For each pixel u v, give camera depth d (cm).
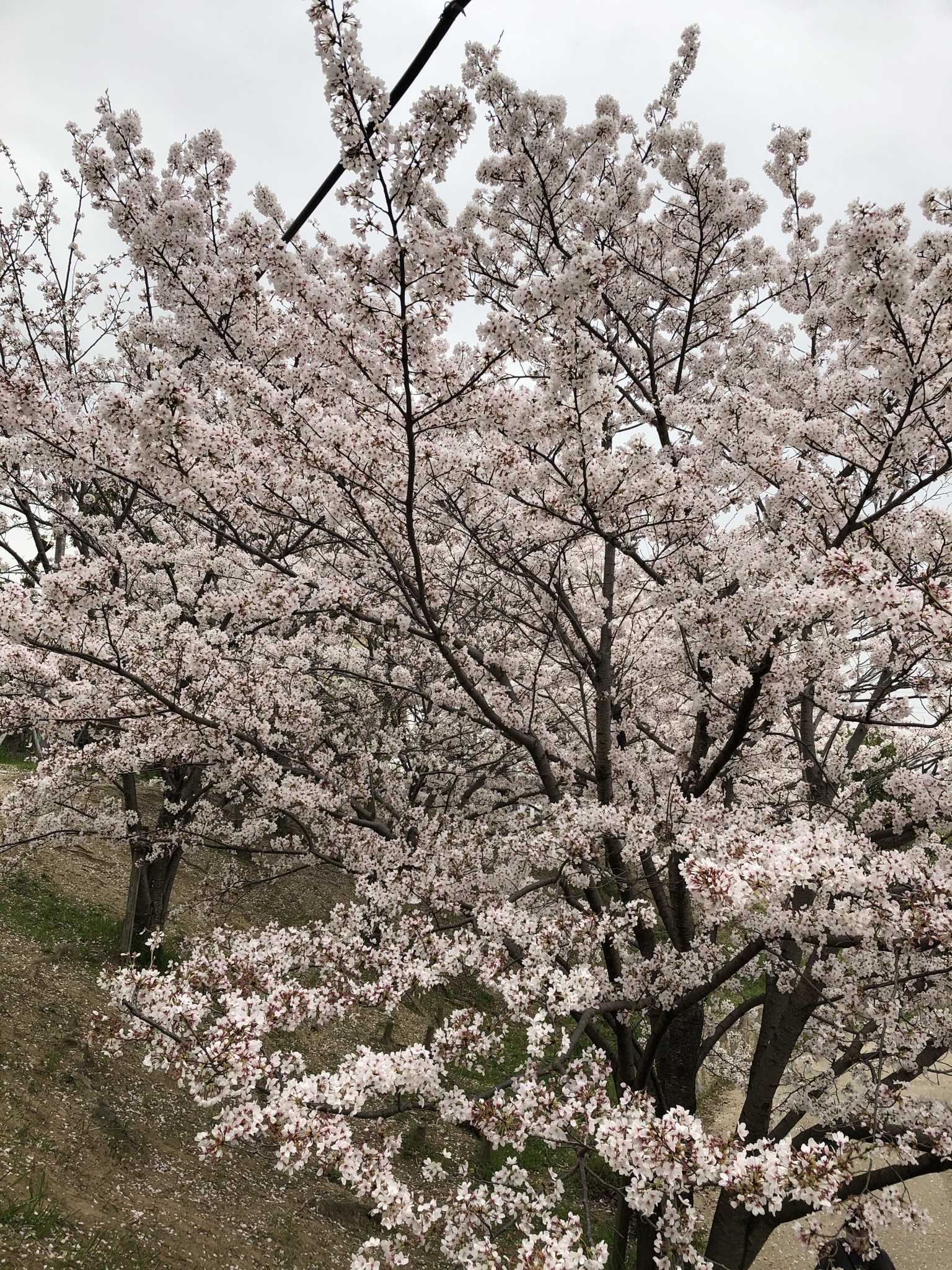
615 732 730
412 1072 310
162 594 1023
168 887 972
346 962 403
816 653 473
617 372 658
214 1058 309
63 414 452
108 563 547
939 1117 397
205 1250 532
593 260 358
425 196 433
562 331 377
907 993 427
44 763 691
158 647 731
